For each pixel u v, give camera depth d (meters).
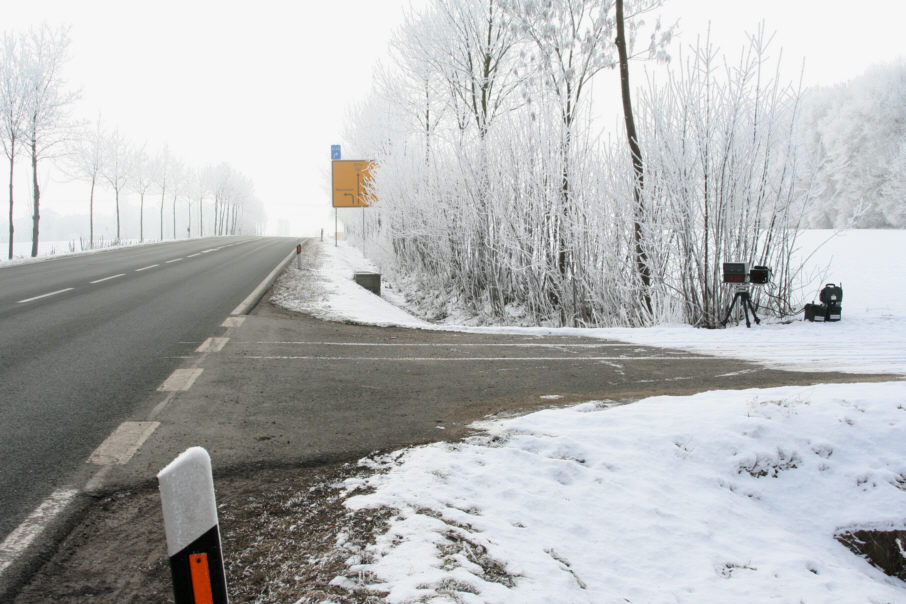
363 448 4.23
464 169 16.17
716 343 9.19
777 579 3.06
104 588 2.54
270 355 7.30
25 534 2.93
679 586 2.87
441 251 18.59
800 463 4.26
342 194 30.02
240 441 4.31
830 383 6.20
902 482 4.12
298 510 3.28
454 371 6.83
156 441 4.23
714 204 11.74
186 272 17.88
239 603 2.43
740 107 11.45
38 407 4.95
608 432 4.40
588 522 3.28
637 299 12.69
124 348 7.37
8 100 24.73
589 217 13.41
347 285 16.20
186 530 1.69
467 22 18.78
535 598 2.51
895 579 3.68
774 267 12.39
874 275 20.20
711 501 3.71
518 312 15.41
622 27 12.37
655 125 12.11
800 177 12.82
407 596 2.41
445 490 3.47
